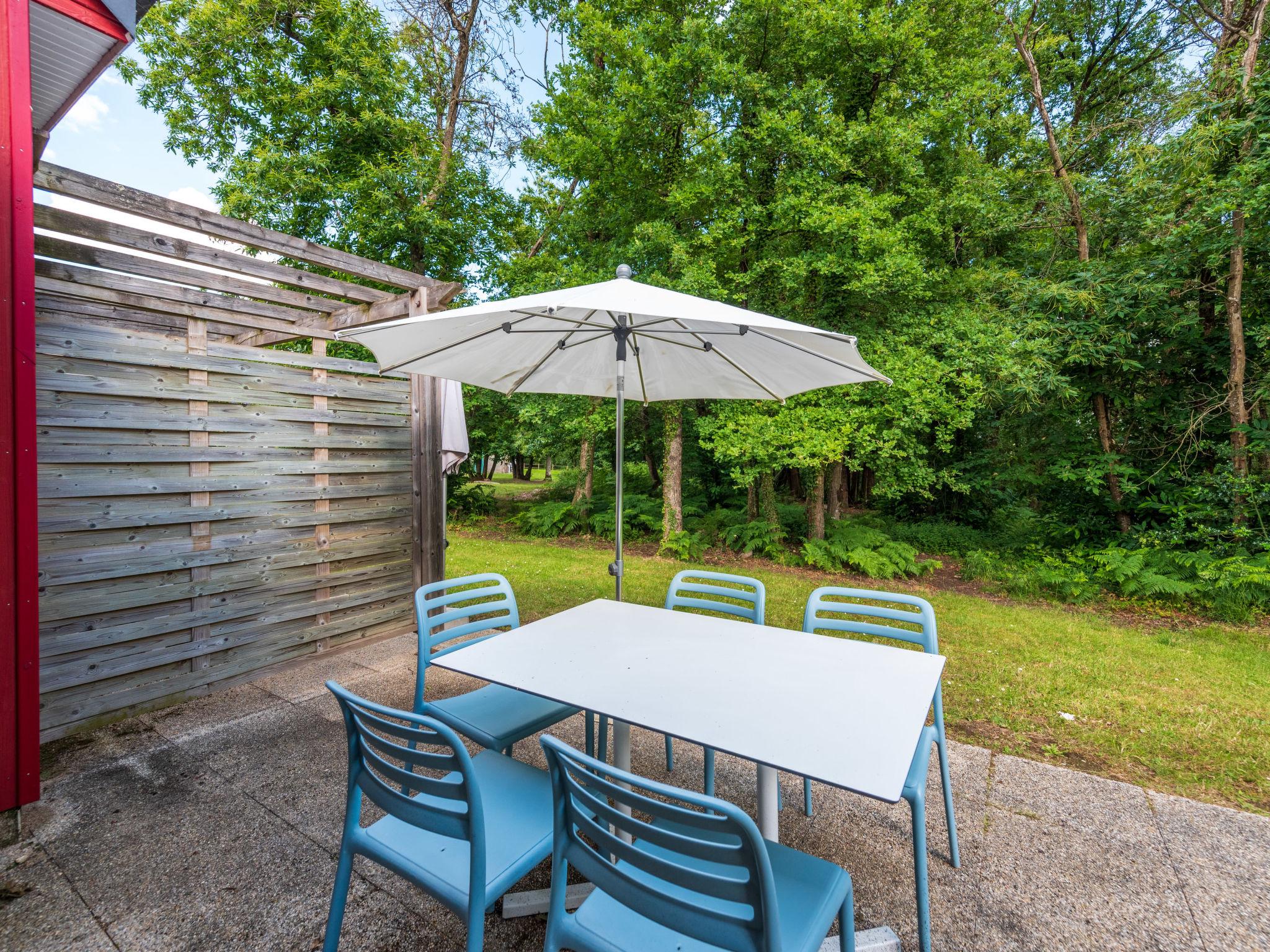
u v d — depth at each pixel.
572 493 13.29
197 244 3.24
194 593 3.29
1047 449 7.95
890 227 6.67
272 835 2.12
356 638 4.21
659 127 7.30
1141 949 1.66
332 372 4.07
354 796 1.48
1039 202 7.65
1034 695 3.56
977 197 7.01
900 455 6.89
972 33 7.38
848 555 7.43
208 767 2.58
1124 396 7.13
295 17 9.18
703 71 6.91
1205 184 5.90
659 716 1.46
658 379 3.06
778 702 1.55
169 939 1.64
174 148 9.58
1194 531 6.41
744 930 0.98
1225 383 6.48
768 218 7.25
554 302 1.85
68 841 2.07
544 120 8.23
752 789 2.51
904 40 6.75
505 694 2.35
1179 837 2.19
